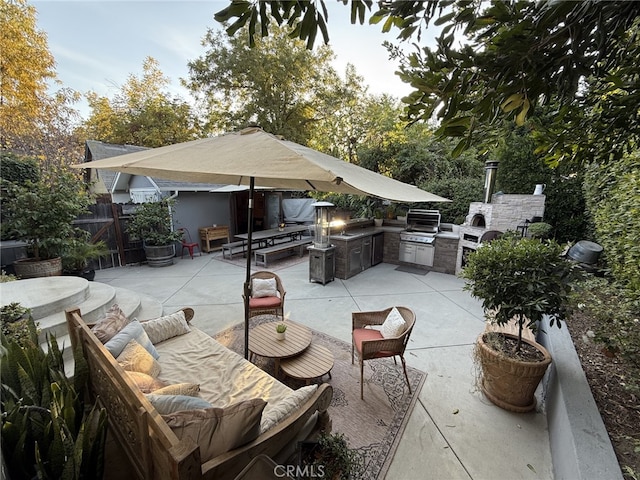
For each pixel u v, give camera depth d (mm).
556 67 864
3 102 9758
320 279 6090
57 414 1576
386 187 1928
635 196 2789
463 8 900
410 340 3777
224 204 10258
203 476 1233
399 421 2443
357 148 10234
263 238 8539
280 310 4180
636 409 2098
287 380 3018
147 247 7430
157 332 2865
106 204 7258
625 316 2348
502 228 6121
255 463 1314
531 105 919
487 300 2531
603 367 2621
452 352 3494
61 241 5195
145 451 1428
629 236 2896
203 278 6559
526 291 2389
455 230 7270
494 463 2068
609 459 1573
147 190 8234
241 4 1007
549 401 2492
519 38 828
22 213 4910
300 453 1557
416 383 2930
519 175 7461
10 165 5973
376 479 1951
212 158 1677
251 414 1468
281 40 12539
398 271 7082
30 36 9648
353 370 3152
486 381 2715
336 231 6957
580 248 4656
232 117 13695
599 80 1317
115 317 2670
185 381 2334
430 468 2031
